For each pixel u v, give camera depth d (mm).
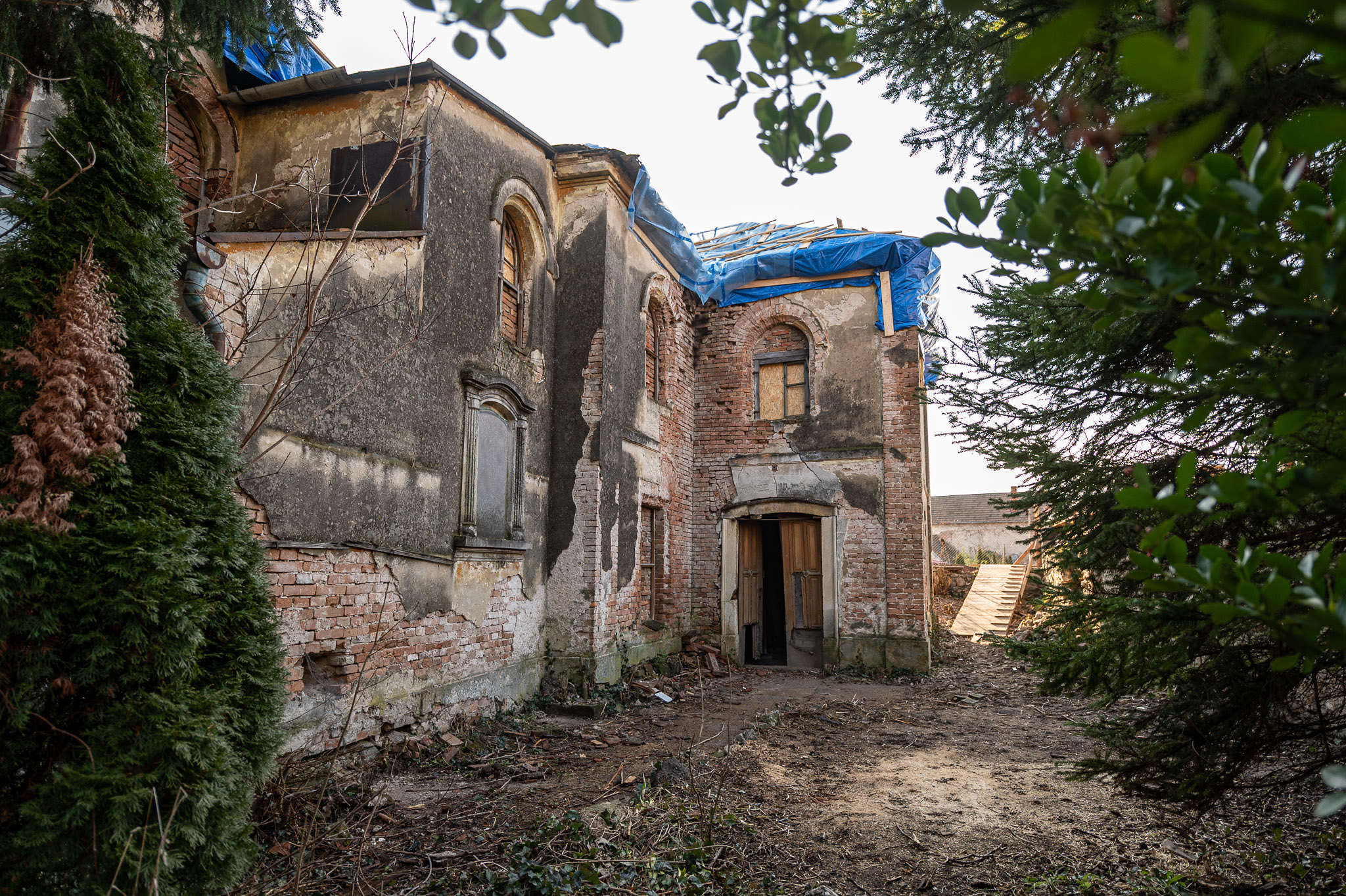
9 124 4613
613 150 9727
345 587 5918
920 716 8820
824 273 12828
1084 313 3279
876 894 4109
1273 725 3041
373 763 6051
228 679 3072
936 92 3590
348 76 7109
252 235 5273
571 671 9070
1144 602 3041
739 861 4398
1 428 2730
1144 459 3467
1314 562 1128
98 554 2758
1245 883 4000
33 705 2604
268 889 3850
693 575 13109
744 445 13133
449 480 7309
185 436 3154
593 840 4543
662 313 12398
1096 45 2691
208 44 4355
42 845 2490
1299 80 1832
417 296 6895
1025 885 4141
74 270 2887
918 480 12133
